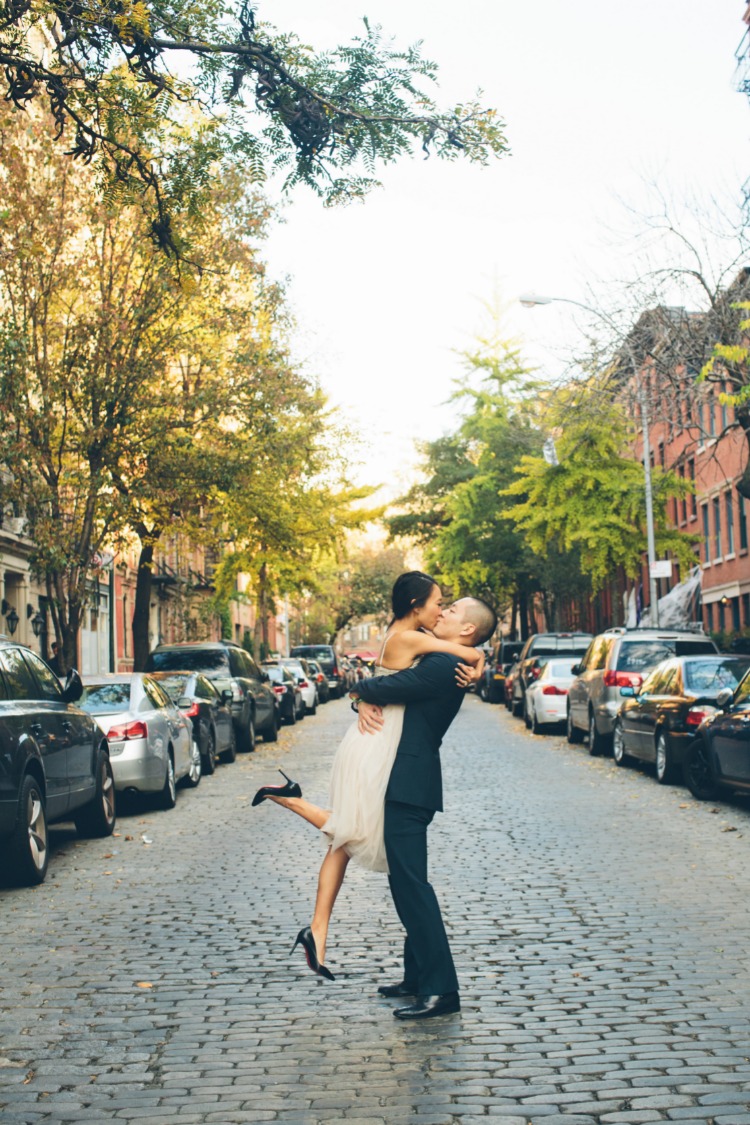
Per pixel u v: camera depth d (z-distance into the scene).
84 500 23.55
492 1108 4.87
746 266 24.55
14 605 33.38
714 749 14.43
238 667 25.44
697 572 43.19
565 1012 6.17
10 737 9.84
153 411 24.50
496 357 51.72
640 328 26.19
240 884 10.06
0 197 21.12
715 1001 6.31
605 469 37.25
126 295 23.84
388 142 10.42
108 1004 6.52
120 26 9.75
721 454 43.66
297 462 30.25
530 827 13.02
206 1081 5.27
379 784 6.11
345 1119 4.79
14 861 10.04
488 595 54.56
